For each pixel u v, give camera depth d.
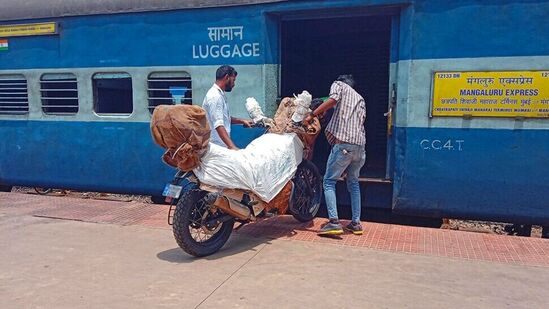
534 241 4.82
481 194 5.07
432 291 3.59
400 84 5.26
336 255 4.36
